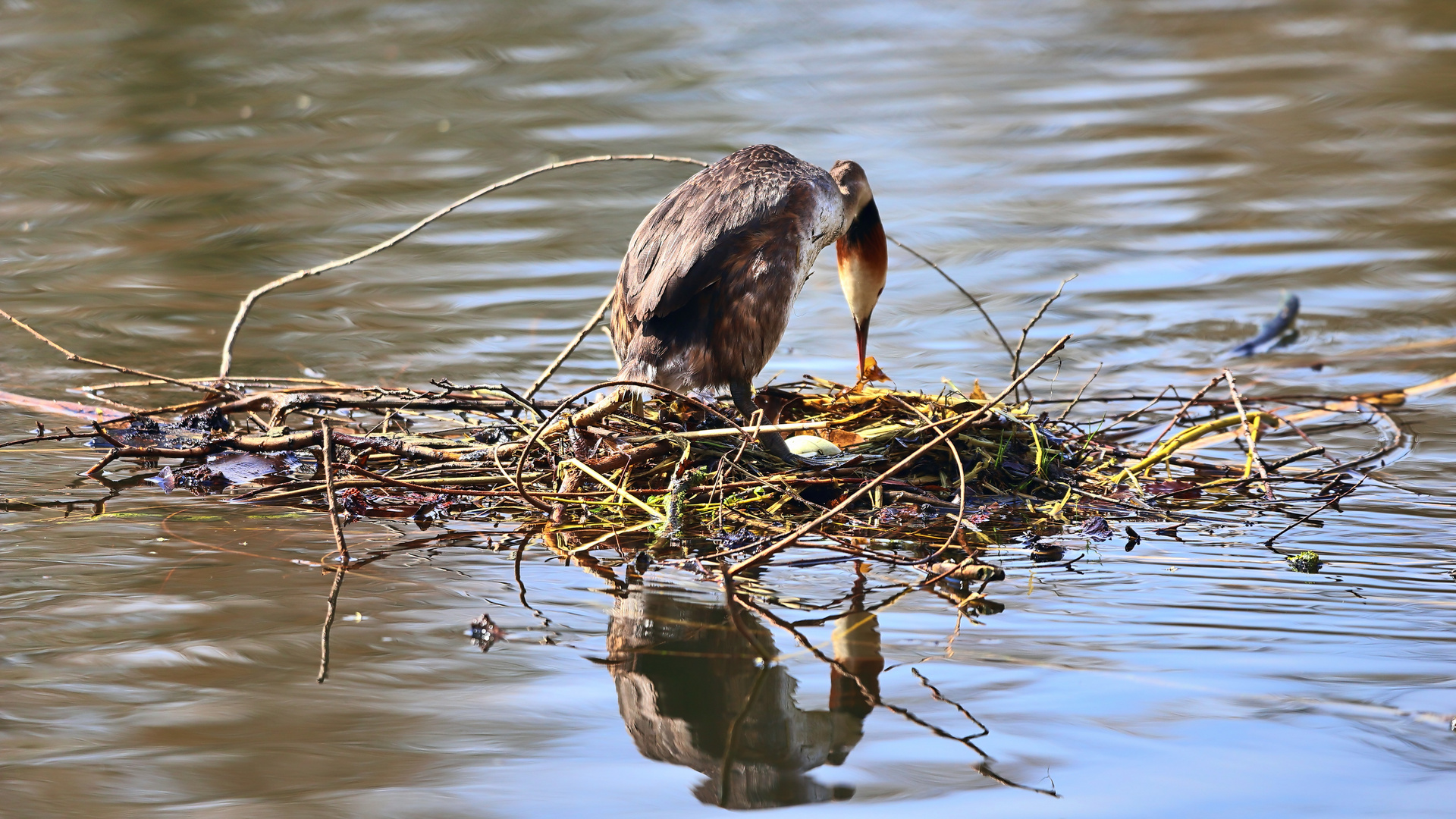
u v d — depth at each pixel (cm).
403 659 734
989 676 708
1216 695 681
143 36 3134
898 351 1432
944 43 3120
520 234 1902
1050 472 1041
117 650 742
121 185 2127
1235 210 1909
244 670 720
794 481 984
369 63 2931
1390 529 935
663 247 1037
